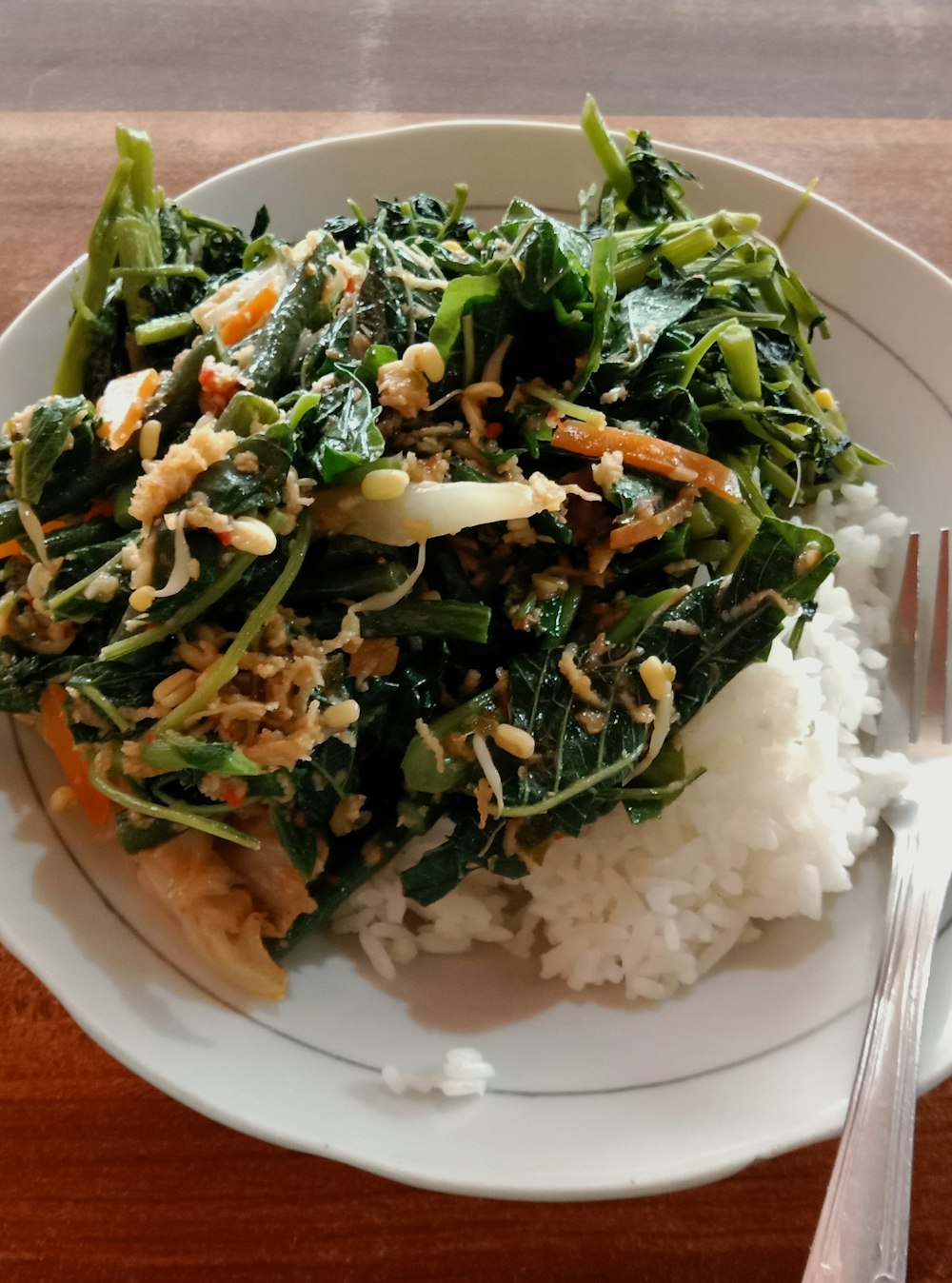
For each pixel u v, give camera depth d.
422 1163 0.17
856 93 0.33
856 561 0.25
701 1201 0.20
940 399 0.25
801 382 0.25
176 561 0.19
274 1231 0.19
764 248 0.26
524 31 0.35
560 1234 0.19
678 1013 0.20
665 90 0.33
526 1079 0.19
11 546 0.21
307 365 0.21
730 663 0.21
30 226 0.30
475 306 0.21
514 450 0.21
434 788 0.20
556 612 0.21
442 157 0.28
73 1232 0.19
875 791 0.22
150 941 0.19
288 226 0.27
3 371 0.24
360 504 0.20
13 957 0.21
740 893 0.22
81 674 0.19
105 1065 0.21
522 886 0.23
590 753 0.20
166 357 0.23
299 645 0.20
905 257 0.26
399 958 0.21
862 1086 0.17
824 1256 0.16
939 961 0.19
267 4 0.36
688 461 0.21
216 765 0.19
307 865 0.21
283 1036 0.19
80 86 0.33
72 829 0.20
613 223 0.24
